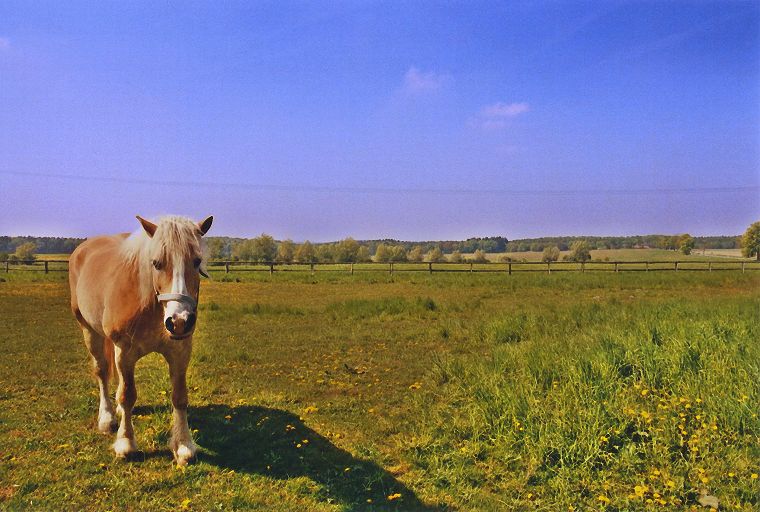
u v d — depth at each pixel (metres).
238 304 14.42
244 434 4.98
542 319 10.27
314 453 4.57
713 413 4.55
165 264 4.04
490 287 20.11
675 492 3.74
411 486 4.02
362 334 10.02
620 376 5.73
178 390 4.50
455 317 12.16
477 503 3.76
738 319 8.29
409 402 5.95
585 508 3.67
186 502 3.65
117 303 4.32
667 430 4.39
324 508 3.66
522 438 4.52
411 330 10.41
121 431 4.50
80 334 9.96
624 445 4.32
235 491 3.89
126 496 3.79
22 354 8.24
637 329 7.84
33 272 25.12
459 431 4.94
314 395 6.31
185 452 4.38
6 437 4.83
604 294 17.58
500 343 8.99
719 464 3.98
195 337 9.87
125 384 4.43
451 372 6.79
